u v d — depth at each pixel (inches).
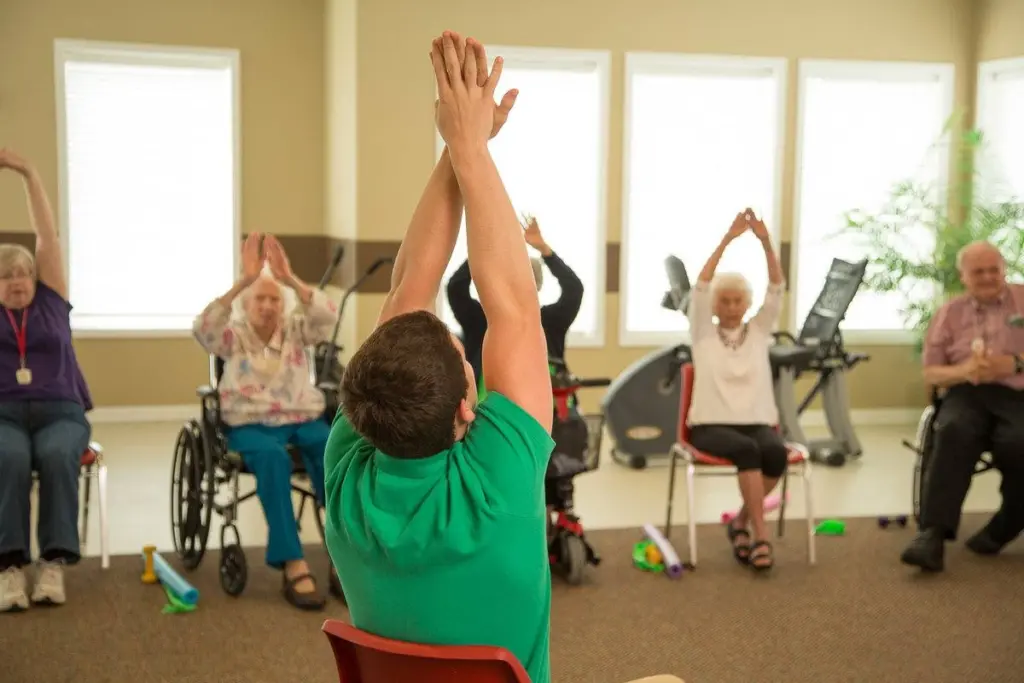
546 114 263.4
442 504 48.7
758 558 158.1
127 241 271.0
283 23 275.0
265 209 279.0
